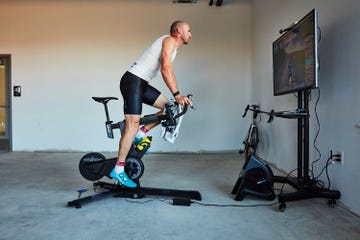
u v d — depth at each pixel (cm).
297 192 245
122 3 574
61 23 580
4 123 589
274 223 212
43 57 583
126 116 254
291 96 363
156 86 572
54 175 371
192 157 519
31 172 389
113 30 577
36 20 580
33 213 233
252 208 245
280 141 404
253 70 556
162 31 575
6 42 584
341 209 241
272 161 439
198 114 579
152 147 578
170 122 259
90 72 580
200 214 231
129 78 255
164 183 330
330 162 265
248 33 575
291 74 288
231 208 245
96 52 579
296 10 347
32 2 578
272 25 438
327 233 194
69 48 580
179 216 227
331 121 264
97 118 582
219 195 283
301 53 262
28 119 587
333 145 261
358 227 204
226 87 579
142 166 270
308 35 247
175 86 245
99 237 189
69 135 585
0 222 214
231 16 575
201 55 577
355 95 228
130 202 260
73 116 584
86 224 211
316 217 223
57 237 189
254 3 547
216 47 577
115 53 578
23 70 584
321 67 282
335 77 257
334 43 259
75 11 578
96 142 584
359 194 223
